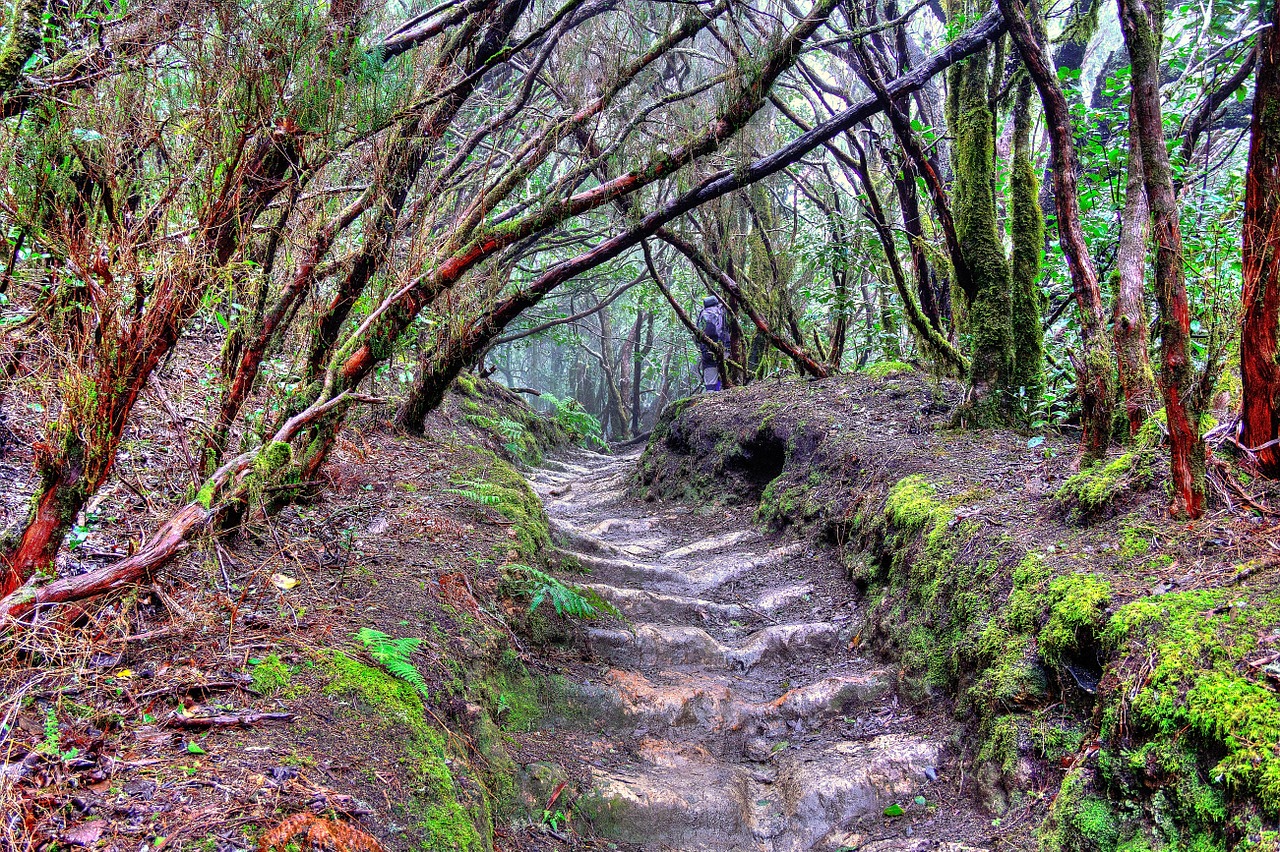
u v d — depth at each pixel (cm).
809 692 377
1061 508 354
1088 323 386
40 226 236
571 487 970
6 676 208
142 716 215
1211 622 238
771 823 312
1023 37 389
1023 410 518
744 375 998
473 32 406
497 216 609
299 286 328
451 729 276
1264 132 275
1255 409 305
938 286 756
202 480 297
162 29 271
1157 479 329
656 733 361
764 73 436
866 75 514
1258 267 288
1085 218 554
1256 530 281
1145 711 230
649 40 621
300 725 228
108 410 230
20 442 333
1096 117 557
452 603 350
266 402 343
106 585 224
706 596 500
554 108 620
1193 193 523
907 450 505
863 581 449
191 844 171
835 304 879
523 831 280
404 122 350
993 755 288
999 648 310
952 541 379
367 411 578
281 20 276
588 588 452
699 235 890
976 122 526
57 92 260
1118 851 225
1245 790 197
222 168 269
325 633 282
